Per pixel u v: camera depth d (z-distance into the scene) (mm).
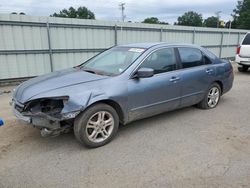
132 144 3727
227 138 3945
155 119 4805
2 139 3863
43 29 9086
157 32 12547
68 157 3336
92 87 3500
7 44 8438
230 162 3205
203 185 2729
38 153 3438
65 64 9945
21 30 8609
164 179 2840
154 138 3939
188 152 3475
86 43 10289
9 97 6852
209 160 3254
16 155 3373
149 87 4051
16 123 4531
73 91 3357
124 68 3959
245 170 3021
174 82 4434
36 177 2883
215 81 5438
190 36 14281
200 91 5074
